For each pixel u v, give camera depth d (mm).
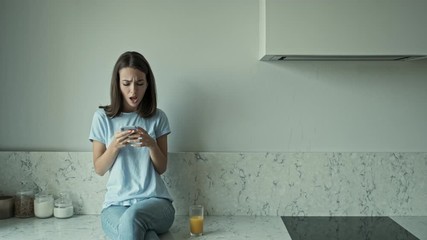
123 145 1749
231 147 2061
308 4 1724
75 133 2068
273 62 2031
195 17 2021
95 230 1788
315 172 2029
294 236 1735
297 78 2037
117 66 1796
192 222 1733
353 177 2029
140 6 2021
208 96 2045
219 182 2035
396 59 1943
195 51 2033
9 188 2057
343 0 1723
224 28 2025
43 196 1981
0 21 2027
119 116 1878
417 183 2029
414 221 1950
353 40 1731
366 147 2053
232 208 2041
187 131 2059
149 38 2029
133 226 1537
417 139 2049
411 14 1722
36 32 2033
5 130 2072
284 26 1729
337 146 2053
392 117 2041
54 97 2057
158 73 2039
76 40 2035
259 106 2049
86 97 2055
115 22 2027
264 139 2059
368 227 1863
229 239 1688
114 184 1832
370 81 2033
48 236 1702
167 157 2014
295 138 2055
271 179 2031
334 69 2031
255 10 2018
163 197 1816
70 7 2023
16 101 2059
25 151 2062
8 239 1664
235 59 2035
